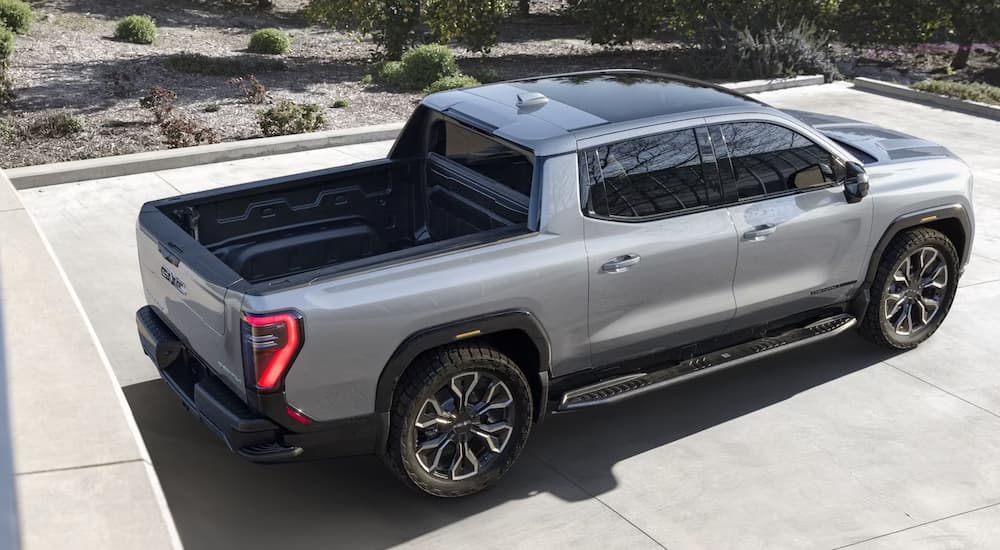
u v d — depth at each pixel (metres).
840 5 19.61
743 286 5.30
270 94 13.76
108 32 19.39
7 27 17.11
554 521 4.51
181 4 23.98
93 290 7.00
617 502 4.67
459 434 4.55
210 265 4.26
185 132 10.89
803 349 6.35
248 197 5.20
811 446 5.18
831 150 5.53
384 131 11.03
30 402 3.77
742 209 5.18
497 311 4.45
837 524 4.50
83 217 8.47
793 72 15.35
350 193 5.53
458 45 20.11
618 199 4.79
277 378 3.97
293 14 25.03
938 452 5.13
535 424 5.42
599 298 4.77
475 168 5.28
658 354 5.19
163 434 5.14
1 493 2.93
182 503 4.55
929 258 6.16
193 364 4.76
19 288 4.94
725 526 4.48
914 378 5.95
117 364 5.91
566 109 5.04
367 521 4.48
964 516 4.58
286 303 3.94
